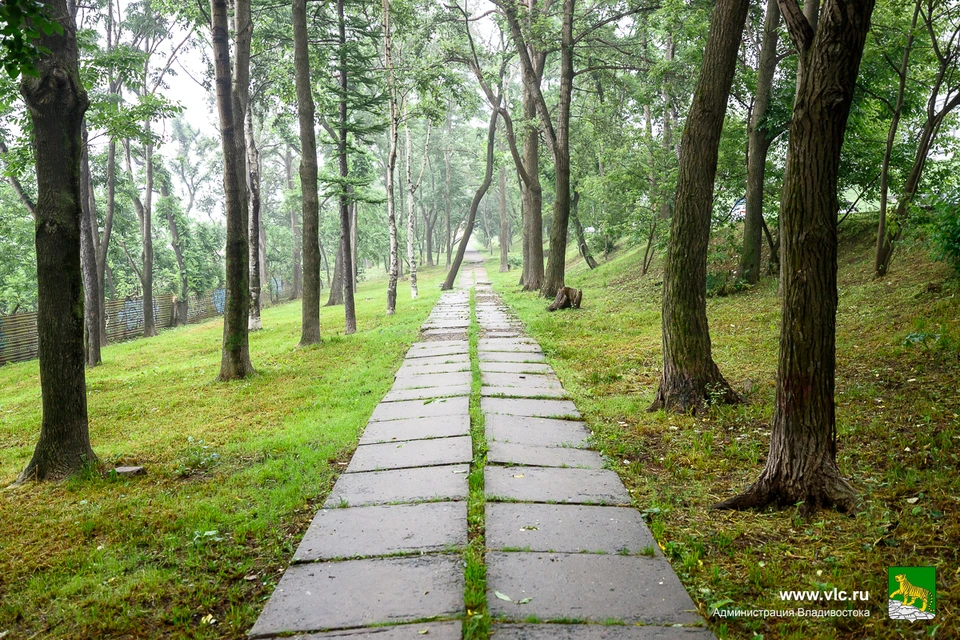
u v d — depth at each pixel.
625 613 3.30
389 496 5.04
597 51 23.98
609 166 26.61
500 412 7.53
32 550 4.41
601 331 13.40
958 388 6.42
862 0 3.96
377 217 41.88
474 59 22.59
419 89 19.67
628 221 21.61
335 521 4.59
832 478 4.46
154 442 7.24
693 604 3.38
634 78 25.69
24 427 9.00
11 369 18.56
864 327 9.49
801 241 4.39
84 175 16.75
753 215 15.56
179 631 3.34
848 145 14.19
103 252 23.55
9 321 21.42
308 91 14.66
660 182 19.75
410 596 3.51
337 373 10.95
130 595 3.71
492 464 5.72
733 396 7.24
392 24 20.44
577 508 4.71
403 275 48.31
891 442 5.48
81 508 5.18
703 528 4.33
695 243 7.23
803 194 4.32
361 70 17.33
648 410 7.38
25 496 5.58
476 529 4.40
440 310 20.44
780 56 14.48
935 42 11.16
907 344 7.70
